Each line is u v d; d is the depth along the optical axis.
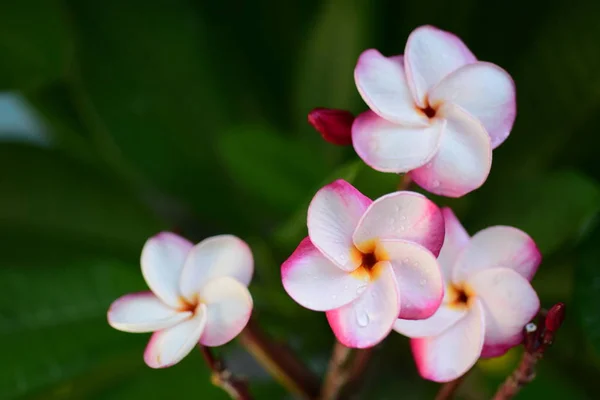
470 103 0.93
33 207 1.21
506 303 0.91
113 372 1.12
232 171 1.12
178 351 0.91
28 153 1.22
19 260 1.18
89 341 1.11
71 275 1.13
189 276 0.93
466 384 1.12
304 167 1.10
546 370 1.11
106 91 1.18
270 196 1.12
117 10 1.18
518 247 0.92
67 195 1.21
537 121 1.17
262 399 1.14
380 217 0.89
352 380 0.99
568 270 1.13
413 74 0.93
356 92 1.14
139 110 1.19
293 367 1.00
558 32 1.14
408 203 0.89
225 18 1.21
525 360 0.93
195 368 1.13
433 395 1.14
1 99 1.42
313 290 0.90
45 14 1.16
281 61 1.23
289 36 1.22
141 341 1.11
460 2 1.17
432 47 0.94
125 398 1.12
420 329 0.92
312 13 1.21
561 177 1.08
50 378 1.09
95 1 1.18
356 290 0.89
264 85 1.23
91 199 1.21
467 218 1.13
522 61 1.16
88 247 1.20
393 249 0.89
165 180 1.20
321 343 1.14
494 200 1.12
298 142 1.10
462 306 0.92
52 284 1.13
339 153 1.17
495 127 0.93
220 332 0.92
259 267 1.14
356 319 0.89
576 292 1.05
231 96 1.22
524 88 1.16
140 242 1.21
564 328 1.12
